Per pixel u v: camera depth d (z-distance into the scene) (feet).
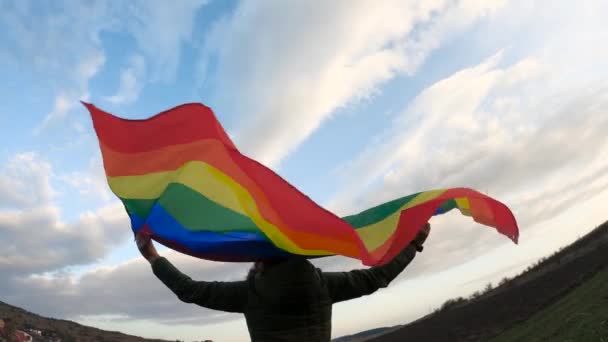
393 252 10.57
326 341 9.34
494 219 13.71
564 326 73.77
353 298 10.10
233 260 10.45
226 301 9.70
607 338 57.98
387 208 12.92
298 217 10.00
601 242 167.22
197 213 10.74
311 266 9.58
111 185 11.65
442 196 12.25
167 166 12.07
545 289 140.67
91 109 12.47
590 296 90.17
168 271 10.19
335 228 9.72
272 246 9.44
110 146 12.25
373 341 164.76
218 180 11.46
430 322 162.81
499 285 179.42
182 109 12.48
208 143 12.40
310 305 9.22
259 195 10.83
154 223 10.78
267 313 9.20
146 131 12.51
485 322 131.34
